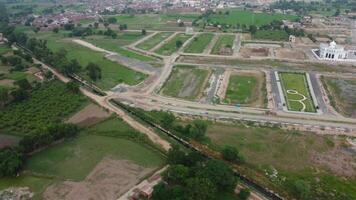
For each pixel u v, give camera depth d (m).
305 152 144.75
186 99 198.12
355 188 122.62
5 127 159.75
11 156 128.88
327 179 127.25
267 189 121.38
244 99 198.12
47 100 188.62
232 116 176.75
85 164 134.00
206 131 160.62
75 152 142.00
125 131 157.50
